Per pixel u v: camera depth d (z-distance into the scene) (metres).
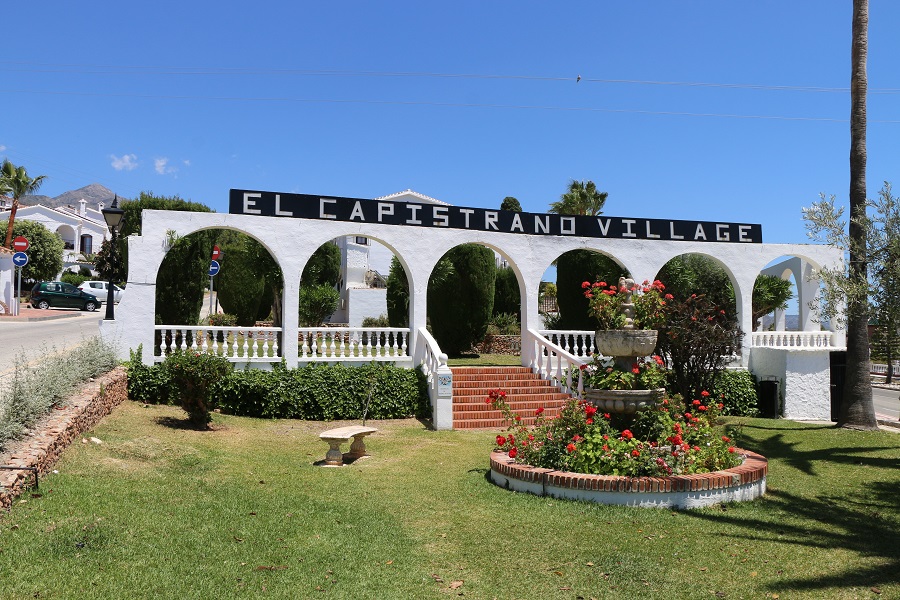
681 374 15.23
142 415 12.78
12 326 27.23
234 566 5.75
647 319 9.93
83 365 11.95
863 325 15.63
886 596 5.63
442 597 5.44
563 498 8.37
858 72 15.01
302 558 6.08
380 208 16.69
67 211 74.25
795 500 8.92
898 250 10.17
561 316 23.72
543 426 9.56
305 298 27.62
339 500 8.23
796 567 6.29
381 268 42.62
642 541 6.87
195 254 18.16
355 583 5.60
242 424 13.79
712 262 22.39
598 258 22.81
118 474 8.25
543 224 18.16
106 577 5.23
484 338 25.77
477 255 23.45
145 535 6.20
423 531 7.09
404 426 14.73
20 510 6.27
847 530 7.61
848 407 15.72
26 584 4.94
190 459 9.82
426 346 16.17
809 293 21.09
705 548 6.74
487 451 12.00
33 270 50.59
